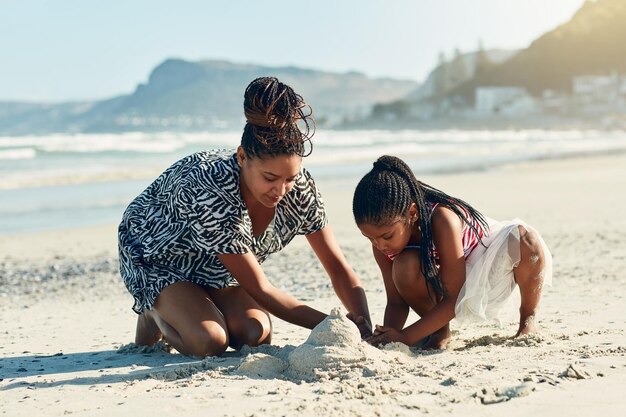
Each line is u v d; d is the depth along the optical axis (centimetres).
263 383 304
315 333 333
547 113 14900
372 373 308
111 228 1230
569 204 1293
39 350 432
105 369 356
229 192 348
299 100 319
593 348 345
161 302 376
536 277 375
